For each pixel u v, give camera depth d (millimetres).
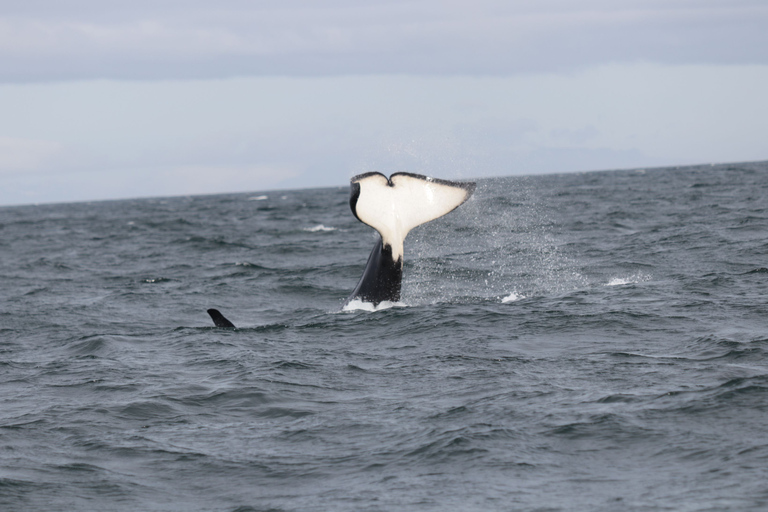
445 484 26875
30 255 166500
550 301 61562
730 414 31469
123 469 30188
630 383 37281
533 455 28891
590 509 24203
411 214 51781
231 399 39125
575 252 101062
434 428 32438
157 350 52562
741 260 84062
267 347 51031
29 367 50094
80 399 40812
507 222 153750
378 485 27219
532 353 45406
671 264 84125
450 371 42094
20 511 26578
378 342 50844
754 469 26047
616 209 181250
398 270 58625
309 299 82062
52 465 30734
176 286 95000
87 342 57250
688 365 40094
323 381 41688
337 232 179500
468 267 90750
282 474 28938
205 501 27047
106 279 112438
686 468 26719
